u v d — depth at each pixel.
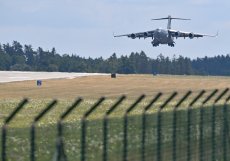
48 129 41.94
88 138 42.72
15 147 39.88
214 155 54.50
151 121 46.25
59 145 38.88
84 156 40.66
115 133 43.56
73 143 45.38
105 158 42.12
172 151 48.62
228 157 57.31
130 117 44.47
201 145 52.31
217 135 55.66
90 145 42.84
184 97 49.25
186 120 50.38
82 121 40.50
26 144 39.38
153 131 46.47
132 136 44.72
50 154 41.84
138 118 45.16
